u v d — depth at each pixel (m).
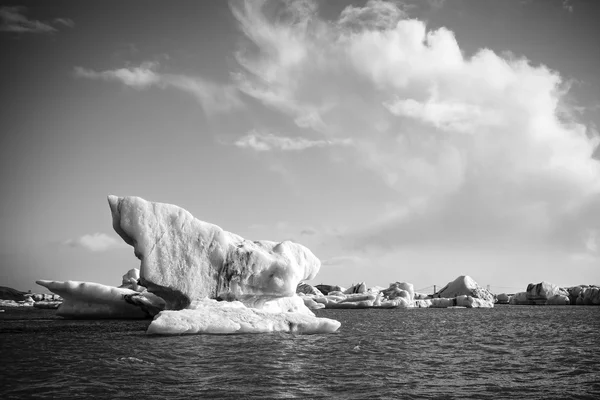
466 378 13.04
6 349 16.64
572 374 13.70
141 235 27.53
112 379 12.07
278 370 13.48
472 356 17.05
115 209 28.17
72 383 11.61
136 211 27.81
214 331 20.66
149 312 34.06
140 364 13.93
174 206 28.50
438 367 14.66
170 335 20.27
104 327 25.50
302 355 16.08
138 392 10.88
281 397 10.66
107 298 34.03
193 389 11.22
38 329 24.31
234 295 27.02
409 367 14.55
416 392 11.37
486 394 11.27
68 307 34.69
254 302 27.81
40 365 13.68
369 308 65.44
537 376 13.40
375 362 15.30
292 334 21.53
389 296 70.81
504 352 18.20
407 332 26.27
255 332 21.23
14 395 10.54
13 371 12.90
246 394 10.84
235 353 16.00
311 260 29.64
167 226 27.94
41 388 11.13
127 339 19.17
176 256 27.48
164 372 12.96
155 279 27.11
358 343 19.84
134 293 34.00
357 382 12.29
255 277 27.16
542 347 19.80
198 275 27.27
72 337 20.14
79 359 14.60
